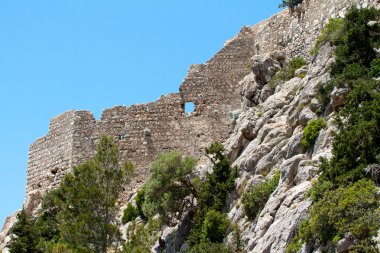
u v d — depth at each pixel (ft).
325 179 123.65
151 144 214.07
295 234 120.78
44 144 220.43
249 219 146.00
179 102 219.61
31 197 213.25
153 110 217.77
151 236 156.56
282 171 139.33
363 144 121.29
